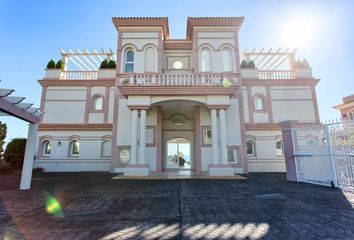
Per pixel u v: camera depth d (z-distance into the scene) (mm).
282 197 5918
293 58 17297
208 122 13445
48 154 15961
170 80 12336
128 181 9430
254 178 10547
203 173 12406
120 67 14688
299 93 16484
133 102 11688
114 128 13906
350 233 3236
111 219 4023
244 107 16188
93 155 15719
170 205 5102
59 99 16766
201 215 4270
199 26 15203
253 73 16906
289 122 9570
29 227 3582
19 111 7047
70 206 5035
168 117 14945
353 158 6637
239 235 3213
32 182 9336
